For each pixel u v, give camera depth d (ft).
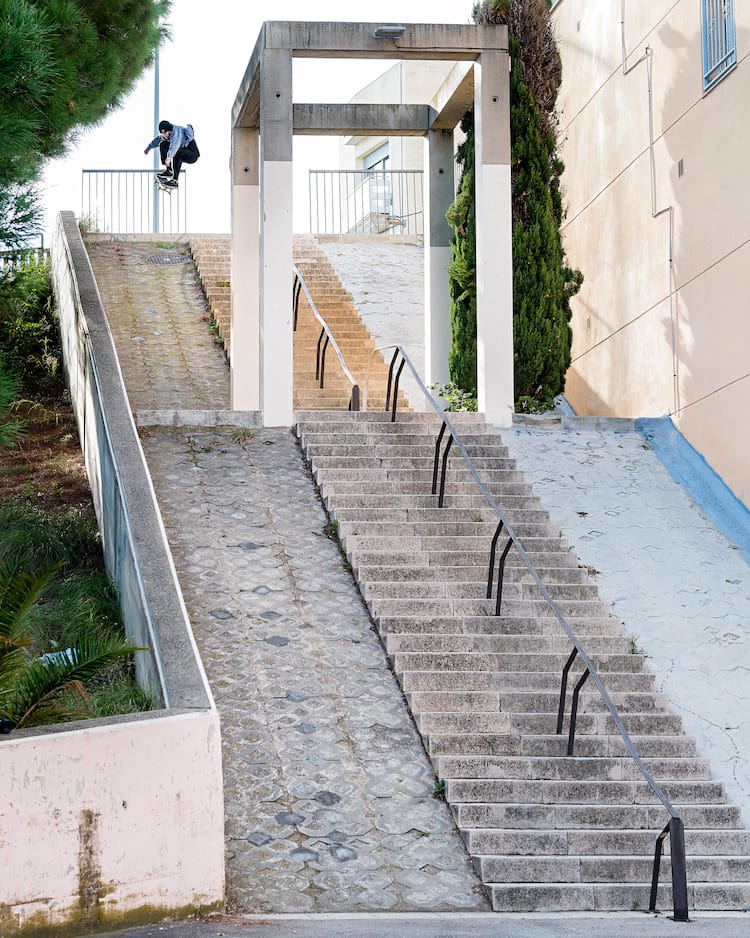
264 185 41.11
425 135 51.60
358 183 99.35
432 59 43.42
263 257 41.09
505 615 30.48
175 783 18.53
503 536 34.12
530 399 45.52
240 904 19.63
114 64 34.58
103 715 23.18
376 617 29.50
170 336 57.11
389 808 23.21
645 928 19.40
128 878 18.06
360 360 53.83
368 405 48.98
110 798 17.98
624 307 47.09
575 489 38.40
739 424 37.32
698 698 28.76
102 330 42.34
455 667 28.02
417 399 51.26
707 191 39.70
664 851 23.03
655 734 26.84
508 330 42.73
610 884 21.76
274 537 33.42
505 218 42.88
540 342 45.47
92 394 39.37
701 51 40.22
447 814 23.36
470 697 26.61
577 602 31.14
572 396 53.36
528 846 22.45
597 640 29.66
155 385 50.42
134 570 27.02
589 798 24.30
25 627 21.06
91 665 19.95
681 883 20.39
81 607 30.27
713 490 38.19
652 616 31.94
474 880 21.59
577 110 52.70
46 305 56.70
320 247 72.18
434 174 51.21
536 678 27.68
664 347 43.09
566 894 21.17
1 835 17.13
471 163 47.62
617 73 47.85
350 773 24.08
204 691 20.18
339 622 29.60
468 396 45.91
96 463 37.78
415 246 74.18
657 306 43.75
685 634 31.30
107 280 64.13
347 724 25.66
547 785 24.16
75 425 46.42
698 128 40.37
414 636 28.60
